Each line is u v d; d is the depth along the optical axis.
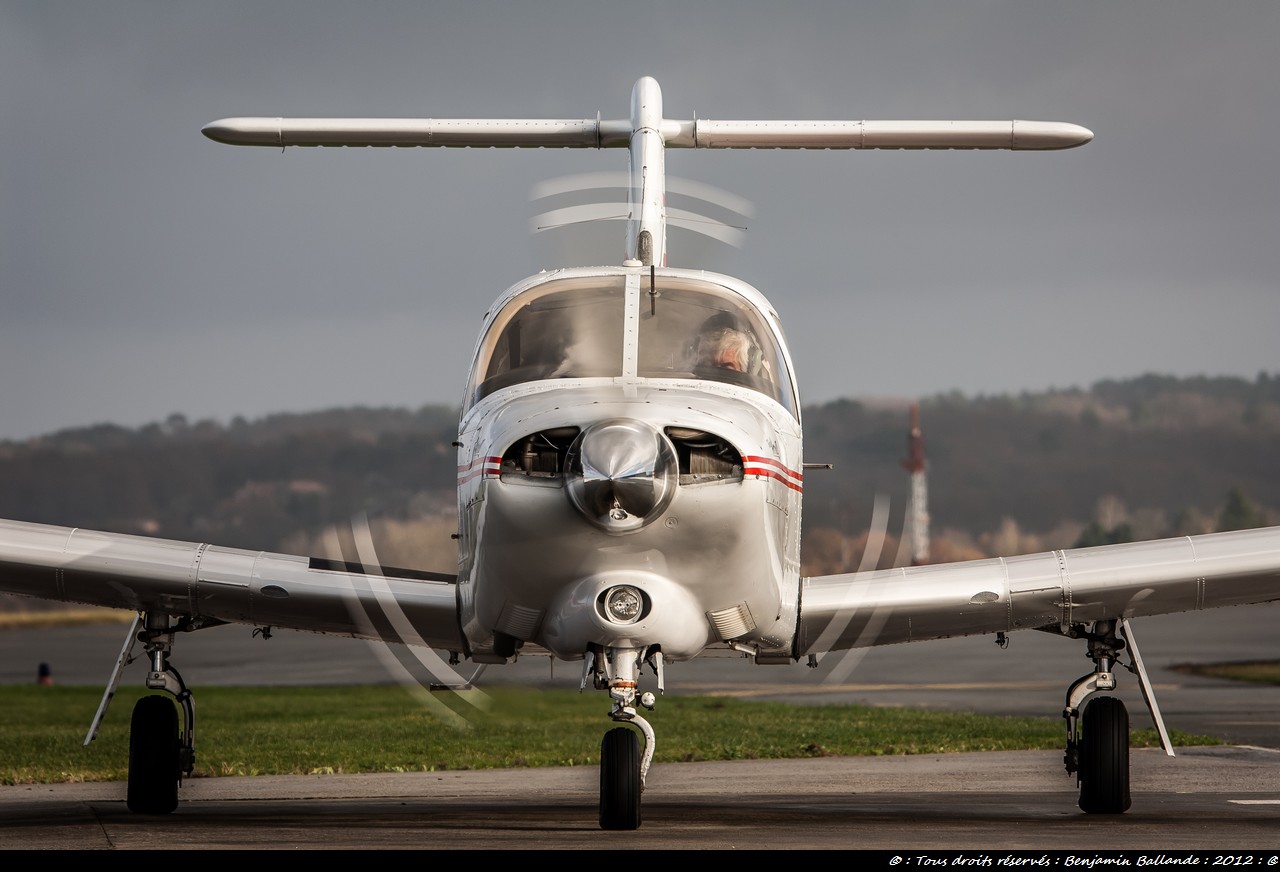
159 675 25.62
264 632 26.45
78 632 167.38
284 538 152.62
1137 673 25.58
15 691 70.56
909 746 39.00
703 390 21.19
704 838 19.75
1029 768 33.97
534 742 41.97
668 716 51.38
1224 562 24.58
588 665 20.19
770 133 29.91
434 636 24.88
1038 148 30.05
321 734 44.44
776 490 19.89
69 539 24.81
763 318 23.36
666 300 22.70
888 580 24.33
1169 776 31.22
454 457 24.83
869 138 29.91
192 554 24.91
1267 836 20.56
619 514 18.33
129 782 25.02
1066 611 24.92
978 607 24.53
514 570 19.47
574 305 22.61
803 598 23.89
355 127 29.88
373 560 24.55
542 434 18.94
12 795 28.58
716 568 19.34
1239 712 50.25
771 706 56.22
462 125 29.89
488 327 23.22
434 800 27.50
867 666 87.38
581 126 29.80
